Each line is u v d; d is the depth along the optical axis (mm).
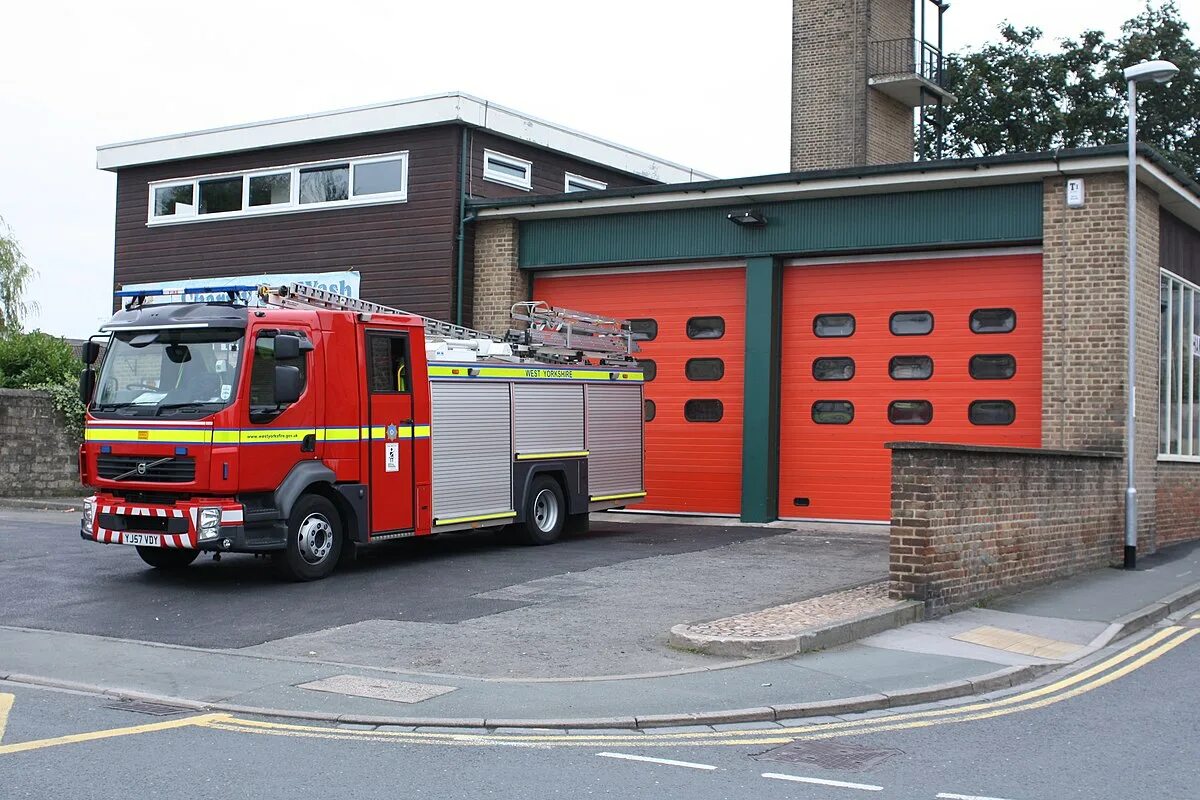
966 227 17609
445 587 12820
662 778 6633
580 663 9484
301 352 12992
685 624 10703
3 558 14578
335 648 9992
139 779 6430
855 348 18844
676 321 20234
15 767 6625
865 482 18734
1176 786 6605
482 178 21734
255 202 23344
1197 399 20406
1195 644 11219
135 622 10984
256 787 6324
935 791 6453
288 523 12812
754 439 19172
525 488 16125
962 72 38062
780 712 8148
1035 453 14039
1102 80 37250
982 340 17859
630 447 18359
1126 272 16391
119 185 25047
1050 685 9367
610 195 19891
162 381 12688
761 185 18656
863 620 10727
